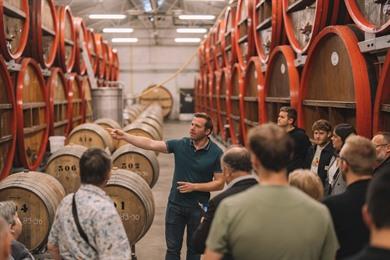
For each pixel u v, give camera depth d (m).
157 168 7.89
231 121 12.97
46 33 9.84
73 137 9.36
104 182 3.09
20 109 7.40
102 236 2.91
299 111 6.34
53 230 3.11
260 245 2.30
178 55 31.44
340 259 2.82
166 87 31.70
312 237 2.33
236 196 2.42
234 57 12.46
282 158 2.35
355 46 4.70
